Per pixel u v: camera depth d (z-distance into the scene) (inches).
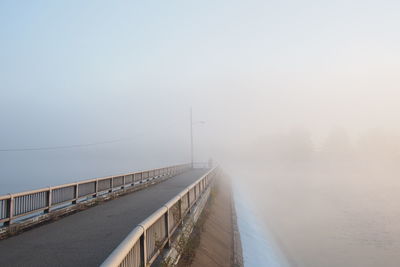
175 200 339.6
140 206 605.6
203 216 600.4
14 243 347.9
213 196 914.7
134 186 934.4
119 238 356.8
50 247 327.3
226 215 820.0
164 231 296.0
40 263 275.3
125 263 169.6
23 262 279.1
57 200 515.2
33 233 398.0
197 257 377.4
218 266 410.9
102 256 291.0
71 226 435.8
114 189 799.1
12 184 1839.3
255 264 542.0
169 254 284.4
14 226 396.2
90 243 339.3
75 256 293.4
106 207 610.5
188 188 463.2
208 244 462.0
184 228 380.5
